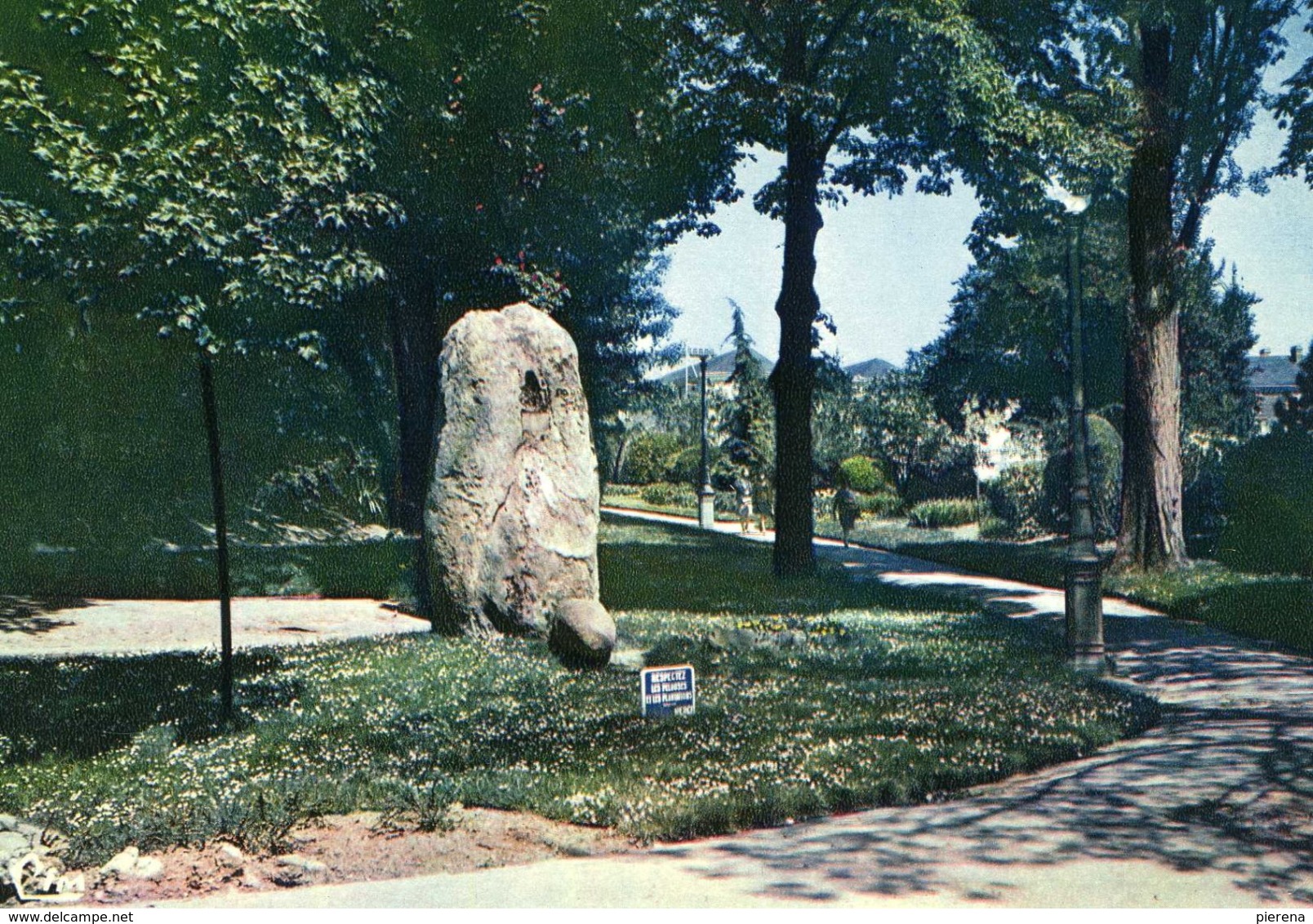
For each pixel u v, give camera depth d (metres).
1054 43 24.44
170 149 8.47
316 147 9.48
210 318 8.83
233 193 8.79
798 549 24.53
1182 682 13.09
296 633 15.52
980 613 19.19
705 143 24.00
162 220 8.20
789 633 15.22
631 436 73.44
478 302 18.36
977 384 42.12
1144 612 19.59
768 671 12.85
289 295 8.79
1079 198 24.73
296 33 9.90
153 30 9.01
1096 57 24.30
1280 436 25.20
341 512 27.11
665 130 23.55
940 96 22.38
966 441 48.38
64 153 8.27
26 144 8.48
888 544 35.12
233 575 19.05
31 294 13.90
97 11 8.80
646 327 39.94
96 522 19.23
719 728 9.34
